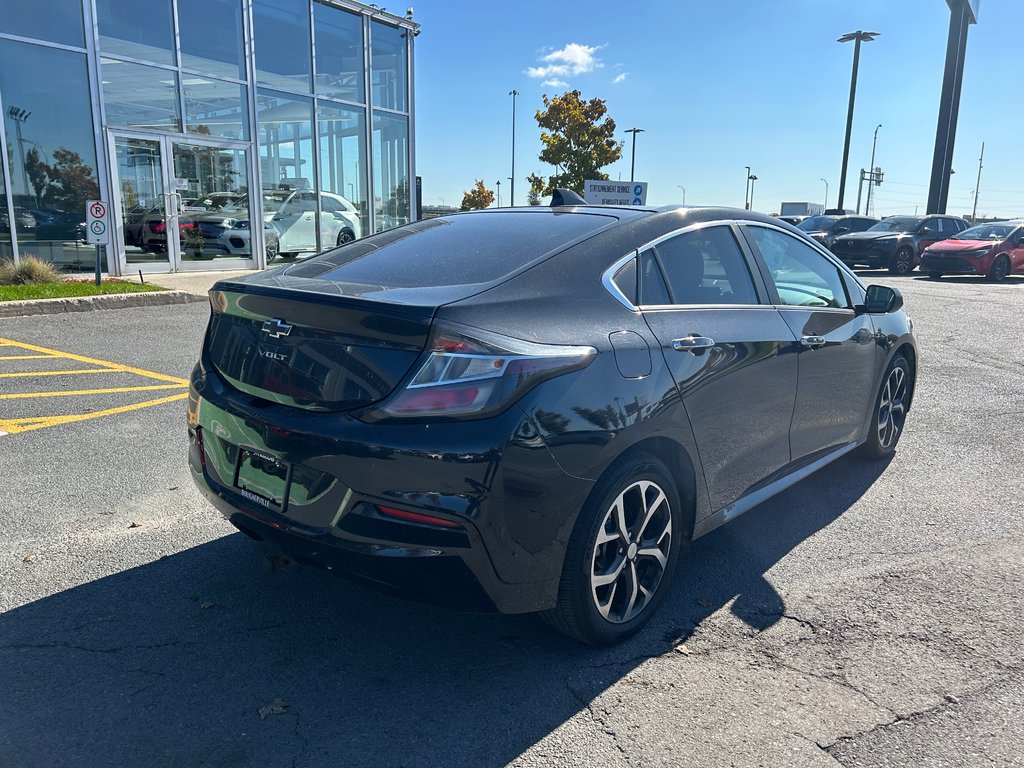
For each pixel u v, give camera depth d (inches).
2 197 464.1
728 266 139.3
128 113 517.7
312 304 100.7
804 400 151.2
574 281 111.8
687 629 120.0
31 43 464.8
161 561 136.7
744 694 103.8
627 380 107.2
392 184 716.7
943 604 128.2
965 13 1114.1
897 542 152.2
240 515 110.4
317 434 97.5
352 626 118.6
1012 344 379.9
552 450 97.6
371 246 135.8
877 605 127.8
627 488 109.1
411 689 103.6
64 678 103.6
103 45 497.7
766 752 92.6
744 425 133.0
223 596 125.7
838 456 172.2
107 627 116.0
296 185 631.8
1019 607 127.4
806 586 134.0
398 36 698.2
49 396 241.4
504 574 97.9
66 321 378.0
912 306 532.4
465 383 93.1
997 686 106.2
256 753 90.7
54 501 160.7
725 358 125.2
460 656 111.6
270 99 602.2
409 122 720.3
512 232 128.2
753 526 159.5
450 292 101.9
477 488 93.1
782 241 157.6
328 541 98.6
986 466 197.3
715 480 128.4
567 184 1243.2
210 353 121.2
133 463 183.6
